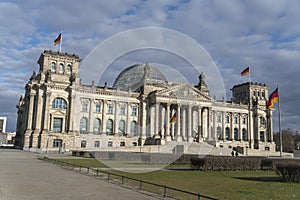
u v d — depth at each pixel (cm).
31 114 10888
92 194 2156
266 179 3588
